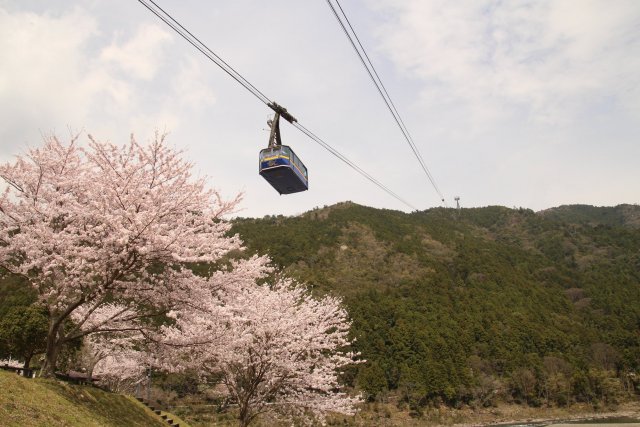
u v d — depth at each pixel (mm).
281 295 17969
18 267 11602
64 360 21203
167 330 13578
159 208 11742
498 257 115062
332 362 19062
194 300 12250
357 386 57219
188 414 26375
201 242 12031
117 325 13461
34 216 12055
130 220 11180
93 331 12477
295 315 17922
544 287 102000
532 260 118938
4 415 8820
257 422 21625
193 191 12750
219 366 15758
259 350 15828
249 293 17016
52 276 12266
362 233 115562
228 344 13492
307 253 92938
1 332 18609
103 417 12070
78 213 11828
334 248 101062
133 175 12023
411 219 141500
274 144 16531
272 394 16766
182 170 12750
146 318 13781
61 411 10477
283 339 15992
